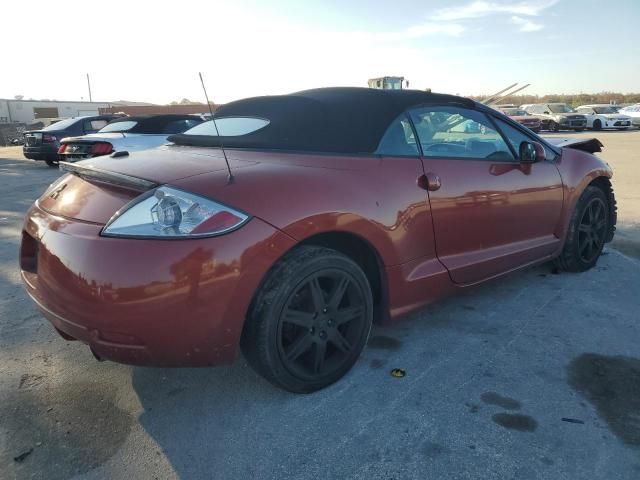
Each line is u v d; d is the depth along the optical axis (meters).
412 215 2.85
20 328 3.41
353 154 2.77
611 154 14.29
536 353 3.03
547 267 4.56
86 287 2.10
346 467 2.12
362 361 2.96
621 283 4.14
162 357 2.18
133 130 9.23
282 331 2.44
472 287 3.37
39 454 2.21
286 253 2.39
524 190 3.56
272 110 3.19
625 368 2.84
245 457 2.19
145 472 2.11
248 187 2.30
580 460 2.13
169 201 2.14
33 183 10.44
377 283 2.87
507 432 2.31
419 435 2.31
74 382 2.78
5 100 54.94
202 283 2.12
